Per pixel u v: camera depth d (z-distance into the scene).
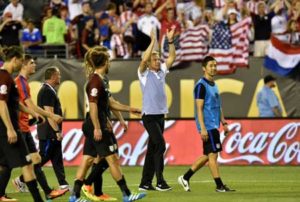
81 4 66.31
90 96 29.88
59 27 62.84
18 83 33.53
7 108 27.89
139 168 50.62
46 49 62.28
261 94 54.94
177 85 57.53
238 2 61.38
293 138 51.22
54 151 36.97
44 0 67.44
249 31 58.81
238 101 57.03
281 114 56.22
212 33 56.94
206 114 35.22
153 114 37.22
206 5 64.00
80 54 60.78
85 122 30.55
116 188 38.91
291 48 56.69
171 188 37.31
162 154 37.22
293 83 56.66
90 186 33.19
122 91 57.69
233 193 35.47
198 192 36.12
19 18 64.31
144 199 33.38
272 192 35.94
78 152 52.19
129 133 52.38
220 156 51.59
